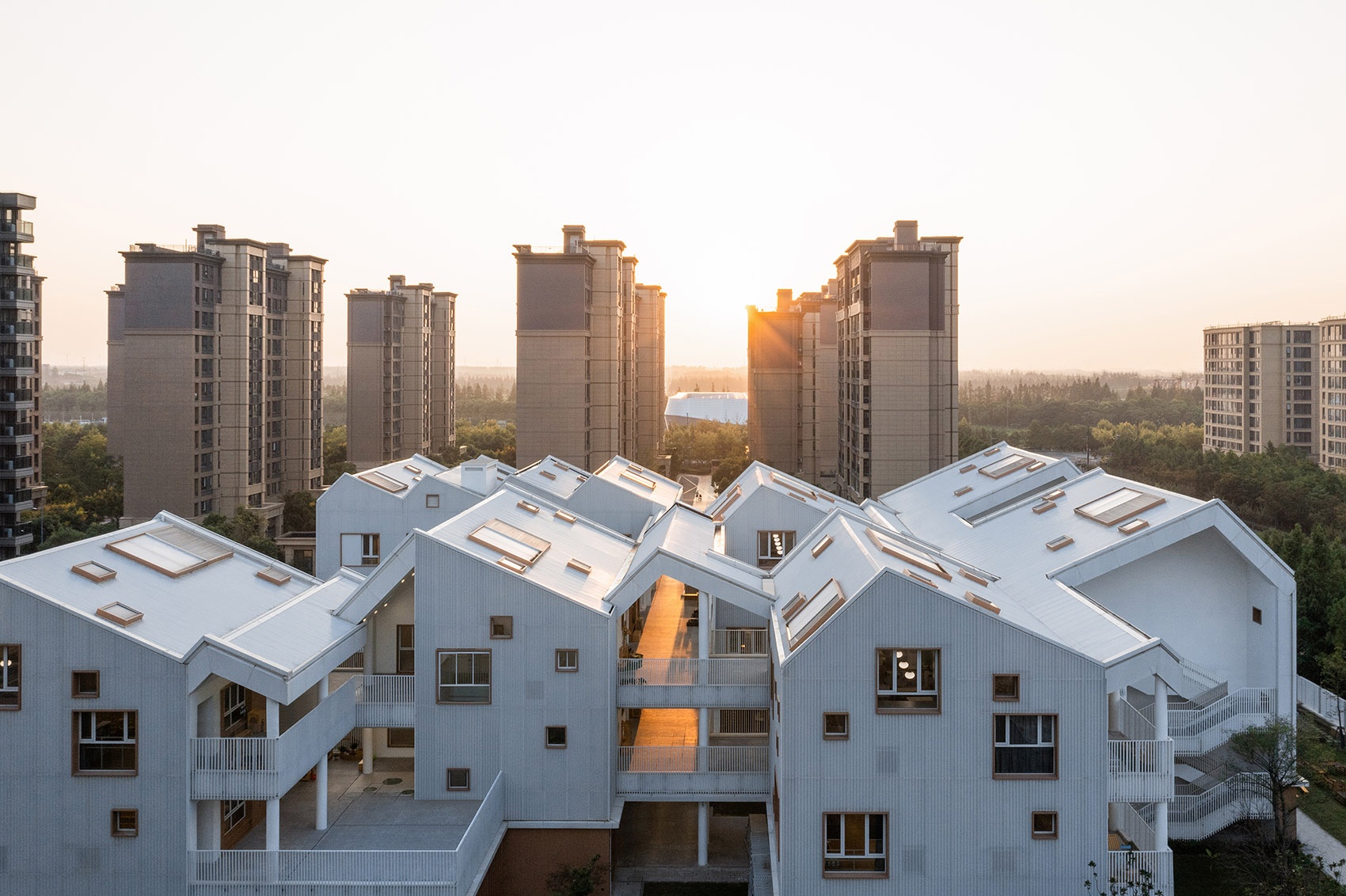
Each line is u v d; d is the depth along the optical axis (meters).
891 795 30.86
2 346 88.62
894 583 30.78
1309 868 33.19
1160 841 31.42
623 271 128.12
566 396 106.12
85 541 35.75
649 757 38.28
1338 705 47.81
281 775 31.14
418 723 36.38
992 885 30.83
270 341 112.69
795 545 49.75
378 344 145.25
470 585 36.06
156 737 30.81
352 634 36.66
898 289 91.19
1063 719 30.66
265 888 30.91
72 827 30.94
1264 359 159.88
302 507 109.00
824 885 30.98
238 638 32.09
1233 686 38.62
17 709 30.77
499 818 35.78
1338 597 58.38
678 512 52.44
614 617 37.09
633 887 37.06
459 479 62.78
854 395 101.81
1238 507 118.69
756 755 37.91
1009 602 35.81
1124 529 38.97
